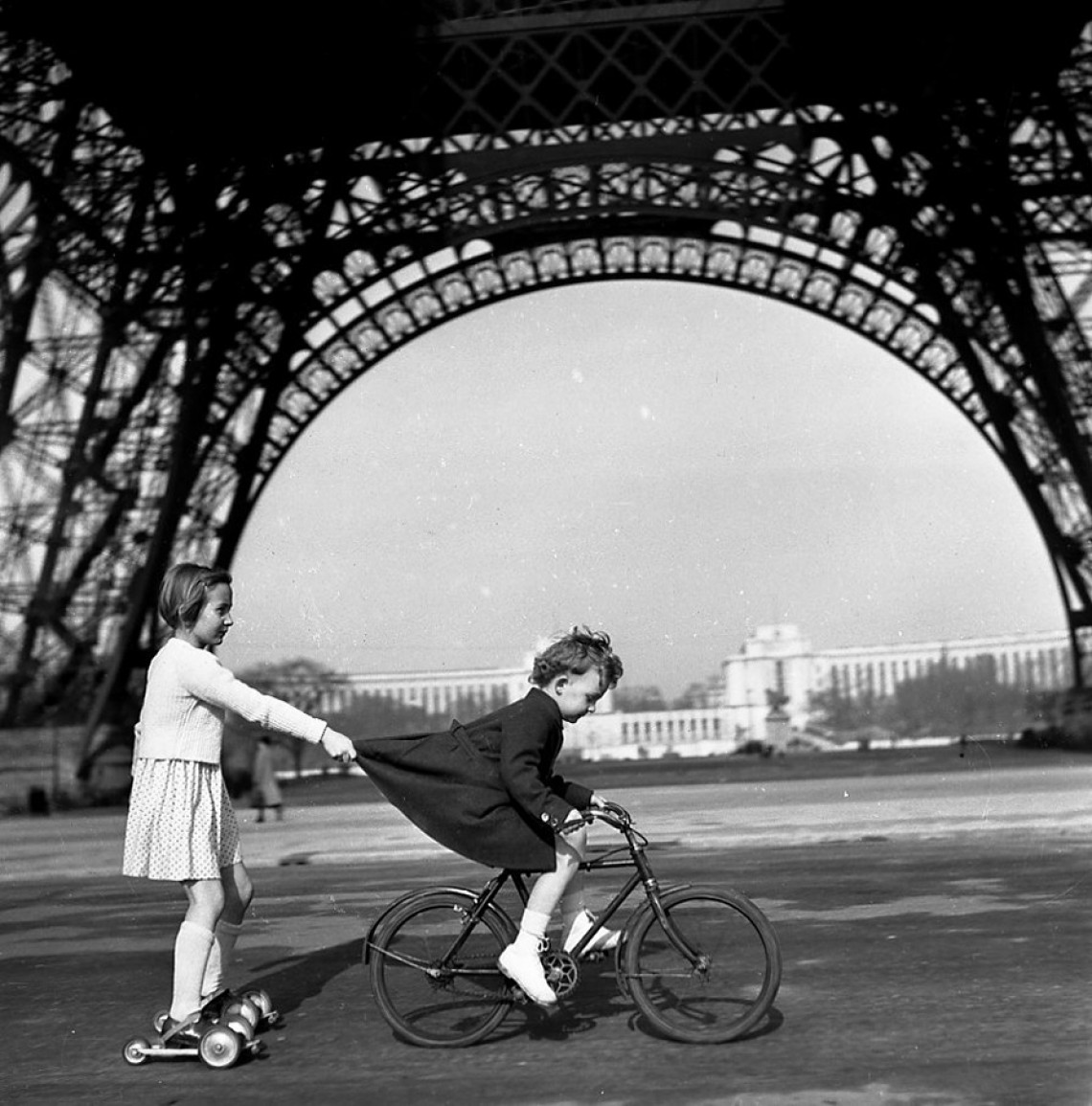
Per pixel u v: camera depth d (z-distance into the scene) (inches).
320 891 625.9
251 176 1556.3
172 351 1653.5
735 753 4603.8
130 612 1656.0
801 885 563.8
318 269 1722.4
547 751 302.2
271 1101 270.7
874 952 403.9
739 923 302.5
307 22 1503.4
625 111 1601.9
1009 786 1274.6
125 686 1713.8
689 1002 302.7
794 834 786.8
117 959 456.8
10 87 1405.0
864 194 1635.1
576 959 310.5
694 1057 288.8
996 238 1633.9
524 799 291.7
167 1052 304.7
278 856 809.5
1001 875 571.8
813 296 2290.8
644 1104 256.2
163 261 1528.1
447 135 1606.8
